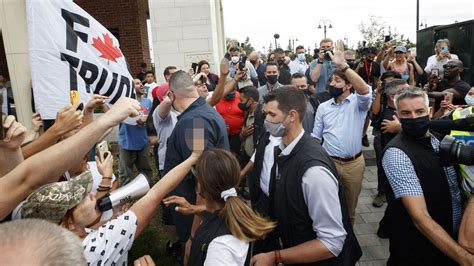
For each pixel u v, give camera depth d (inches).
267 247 90.4
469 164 70.1
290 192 79.9
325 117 150.0
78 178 63.5
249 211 67.2
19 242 31.3
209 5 330.6
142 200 70.4
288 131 83.7
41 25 102.3
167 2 331.3
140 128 206.4
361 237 162.2
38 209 58.3
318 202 75.9
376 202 190.7
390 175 82.4
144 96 260.2
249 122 181.9
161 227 179.3
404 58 257.0
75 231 64.0
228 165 68.2
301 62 371.2
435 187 79.4
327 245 76.1
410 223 82.9
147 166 216.5
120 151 210.1
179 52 337.1
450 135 79.0
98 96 91.8
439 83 211.5
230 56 299.1
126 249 65.0
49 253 31.0
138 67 459.8
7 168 64.2
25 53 196.1
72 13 109.3
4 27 192.7
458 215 82.1
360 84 137.4
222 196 67.6
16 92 198.7
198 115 113.3
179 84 117.0
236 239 64.7
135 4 447.2
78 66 108.0
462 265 69.3
